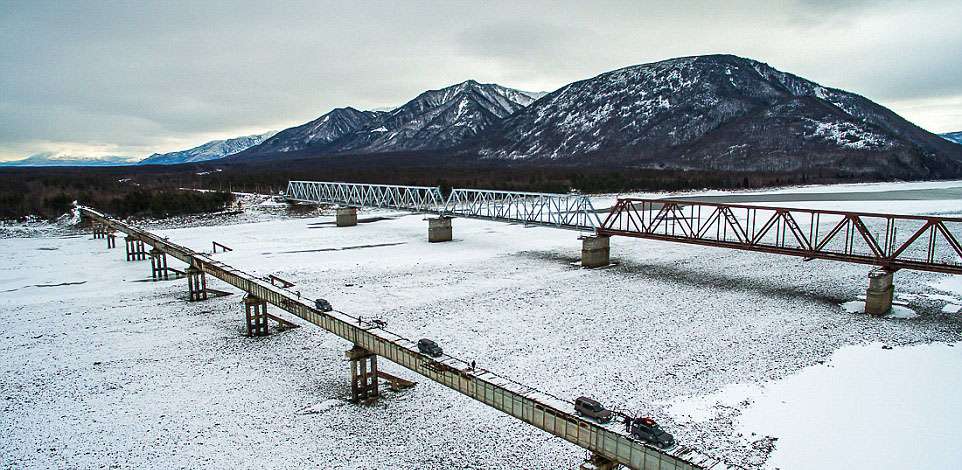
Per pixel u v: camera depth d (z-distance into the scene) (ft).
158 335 134.72
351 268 204.74
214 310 154.92
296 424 91.97
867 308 144.46
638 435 64.28
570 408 71.87
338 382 108.27
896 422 90.58
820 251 161.17
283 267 206.80
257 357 120.67
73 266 216.33
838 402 97.09
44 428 91.40
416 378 110.01
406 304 157.28
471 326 137.59
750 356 117.08
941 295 159.74
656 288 171.94
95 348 126.41
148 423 92.68
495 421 92.58
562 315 145.89
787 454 81.87
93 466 80.59
